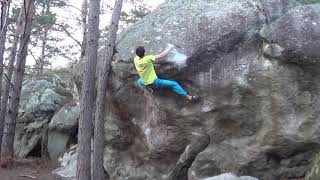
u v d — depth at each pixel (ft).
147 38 34.17
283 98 29.60
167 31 33.73
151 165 36.81
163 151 35.04
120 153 39.42
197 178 32.86
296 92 29.37
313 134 29.53
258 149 31.40
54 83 64.23
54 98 59.62
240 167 31.99
